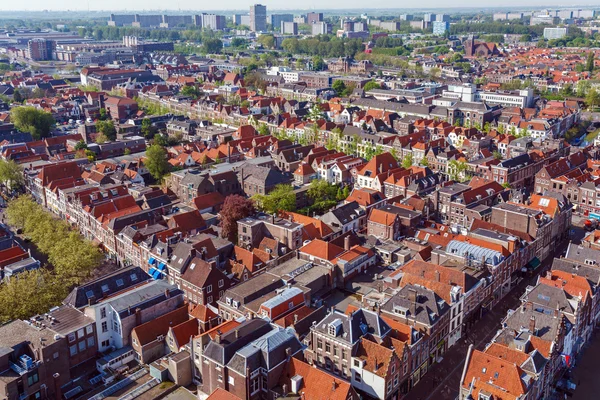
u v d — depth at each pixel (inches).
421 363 5895.7
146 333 6151.6
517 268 7854.3
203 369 5423.2
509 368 5044.3
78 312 6240.2
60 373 5674.2
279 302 6304.1
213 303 7150.6
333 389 4889.3
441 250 7618.1
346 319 5610.2
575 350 6245.1
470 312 6771.7
